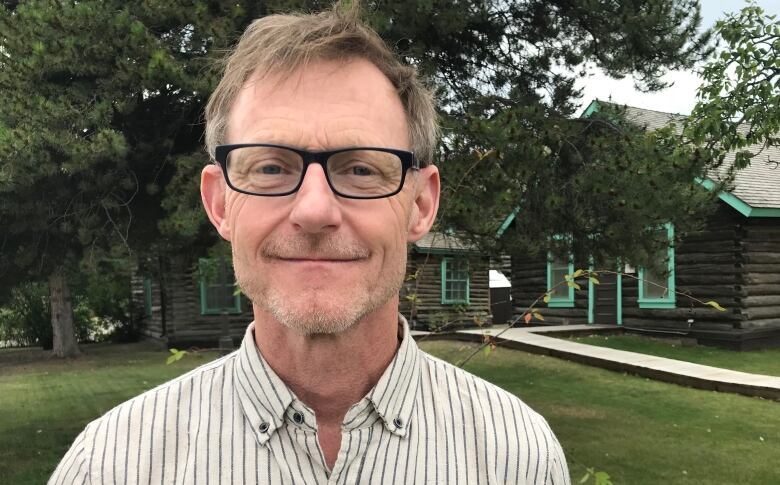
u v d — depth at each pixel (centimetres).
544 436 126
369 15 446
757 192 1142
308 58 112
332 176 111
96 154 425
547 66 643
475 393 128
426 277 1577
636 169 454
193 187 449
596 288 1401
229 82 123
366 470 113
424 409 122
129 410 120
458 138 452
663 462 520
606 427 630
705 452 547
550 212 496
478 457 120
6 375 1166
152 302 1753
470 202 430
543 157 461
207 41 465
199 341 1504
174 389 121
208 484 110
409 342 125
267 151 111
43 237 509
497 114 510
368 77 117
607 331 1311
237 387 117
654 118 1420
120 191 505
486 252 521
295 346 114
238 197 113
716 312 1164
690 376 820
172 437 115
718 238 1171
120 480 112
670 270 514
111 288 1850
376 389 116
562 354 1023
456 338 1248
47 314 1730
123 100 452
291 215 108
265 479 110
